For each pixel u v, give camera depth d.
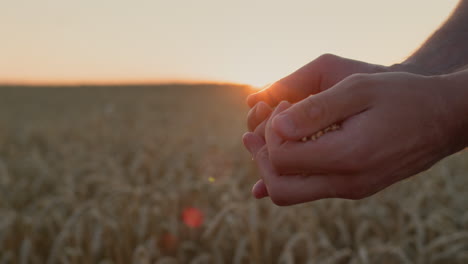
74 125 11.55
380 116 0.65
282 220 3.40
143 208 3.44
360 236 3.15
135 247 3.18
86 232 3.11
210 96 28.73
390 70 1.11
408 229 3.24
